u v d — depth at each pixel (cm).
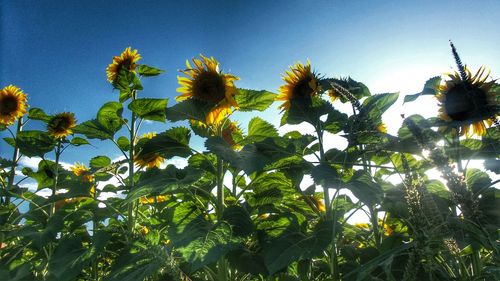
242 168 75
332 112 100
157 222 110
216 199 96
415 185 49
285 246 71
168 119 101
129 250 85
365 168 94
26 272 109
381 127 94
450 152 74
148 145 103
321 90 104
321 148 97
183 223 83
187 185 78
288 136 116
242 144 105
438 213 47
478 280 58
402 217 77
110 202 126
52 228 110
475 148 89
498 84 73
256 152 86
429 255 45
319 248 69
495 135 76
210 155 105
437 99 80
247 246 90
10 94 168
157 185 82
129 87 131
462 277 61
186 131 105
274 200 100
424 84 88
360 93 102
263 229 84
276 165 96
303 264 84
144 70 136
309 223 106
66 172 161
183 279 53
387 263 52
